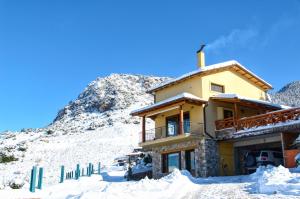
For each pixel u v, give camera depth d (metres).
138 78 145.50
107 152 57.69
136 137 69.19
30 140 74.81
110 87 128.75
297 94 88.25
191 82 27.73
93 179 29.02
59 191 21.14
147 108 27.92
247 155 27.14
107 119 91.38
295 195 11.86
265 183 13.74
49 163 52.03
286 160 21.14
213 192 14.81
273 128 22.44
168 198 14.43
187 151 27.03
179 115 28.36
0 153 59.00
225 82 28.59
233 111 28.25
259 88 32.25
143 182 17.59
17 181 30.95
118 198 13.84
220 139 25.94
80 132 81.50
